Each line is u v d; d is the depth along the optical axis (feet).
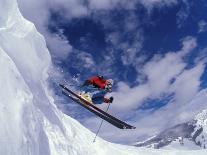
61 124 45.14
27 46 35.58
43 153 27.73
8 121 23.09
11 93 24.98
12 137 22.58
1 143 21.42
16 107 24.59
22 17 36.73
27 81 34.01
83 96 51.52
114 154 65.46
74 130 53.57
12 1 35.04
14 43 33.32
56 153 38.34
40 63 38.24
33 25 37.50
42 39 38.96
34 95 35.47
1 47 29.04
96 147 61.21
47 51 39.91
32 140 24.94
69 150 41.88
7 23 33.88
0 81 24.64
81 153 46.37
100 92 51.06
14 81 26.02
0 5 33.09
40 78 38.91
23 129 24.12
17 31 34.71
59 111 51.78
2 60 26.08
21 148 22.98
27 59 35.14
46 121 40.09
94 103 51.37
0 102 23.50
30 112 26.07
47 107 40.78
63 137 42.68
